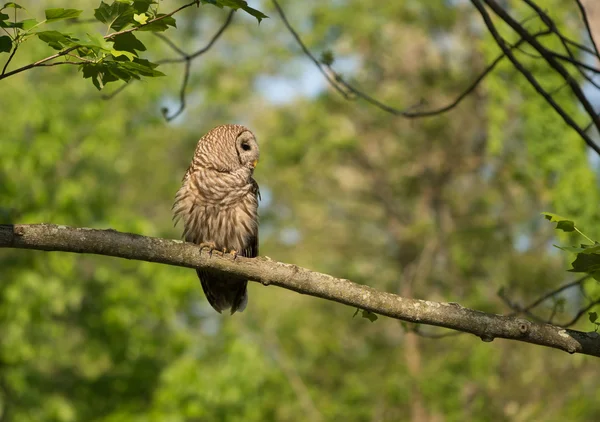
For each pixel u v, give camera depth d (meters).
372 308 5.31
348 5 24.52
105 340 18.27
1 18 4.41
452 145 23.69
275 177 26.52
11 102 16.48
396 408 22.34
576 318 6.59
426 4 23.11
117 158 19.77
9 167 16.03
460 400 20.38
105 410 18.05
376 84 25.36
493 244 21.48
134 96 17.62
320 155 25.39
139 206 26.31
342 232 28.22
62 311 17.52
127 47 4.68
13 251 16.89
